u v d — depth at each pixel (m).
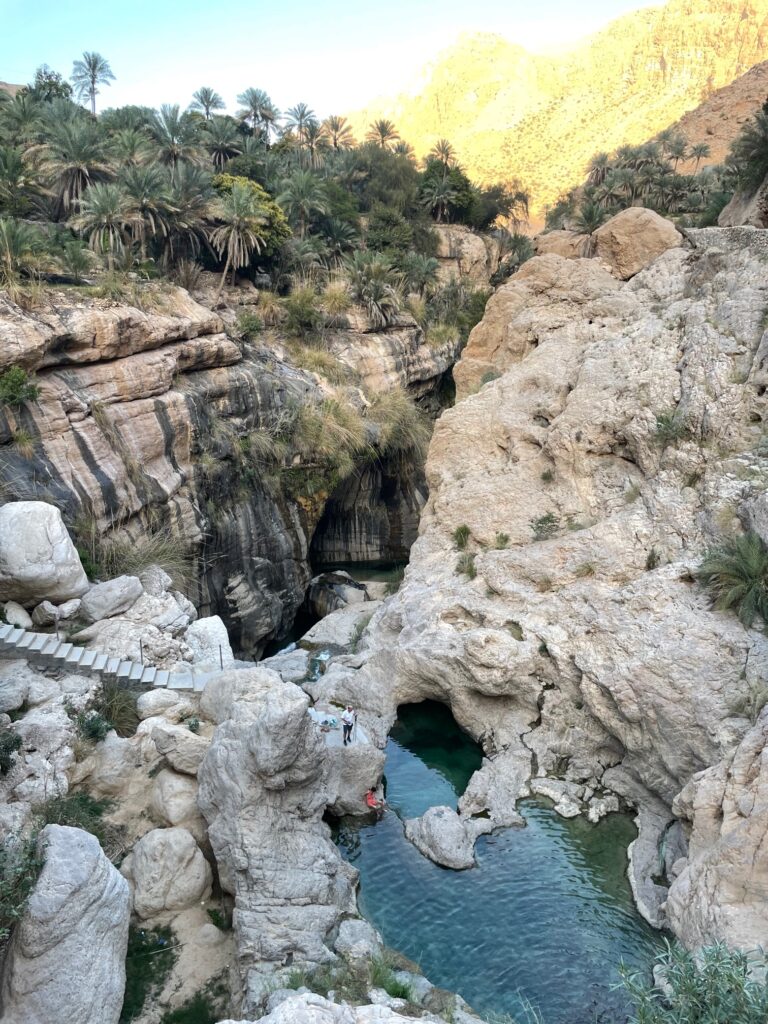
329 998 12.84
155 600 24.19
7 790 16.02
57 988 11.89
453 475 31.25
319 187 61.22
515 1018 13.87
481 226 83.88
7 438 24.17
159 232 44.19
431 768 22.67
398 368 51.62
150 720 18.94
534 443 29.36
